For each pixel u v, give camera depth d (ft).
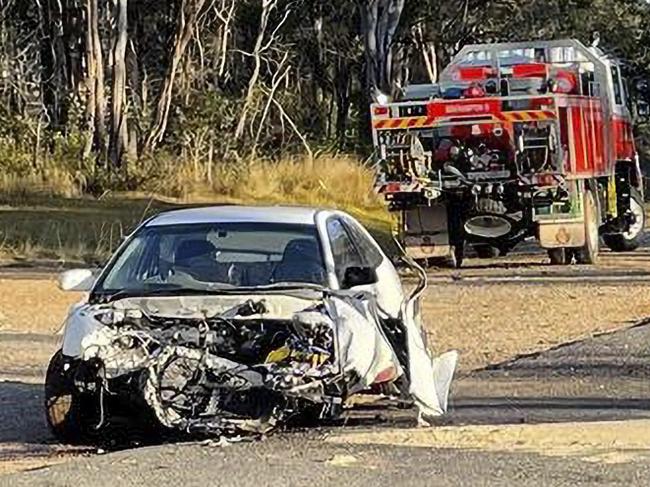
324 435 40.60
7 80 197.98
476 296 81.82
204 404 39.55
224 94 201.87
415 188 99.30
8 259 111.55
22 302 81.56
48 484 34.06
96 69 180.86
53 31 198.70
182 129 182.91
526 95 97.35
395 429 41.55
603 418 43.32
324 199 164.14
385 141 99.45
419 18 224.53
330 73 232.94
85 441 41.39
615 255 117.19
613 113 114.93
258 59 203.41
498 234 101.96
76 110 181.47
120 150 176.65
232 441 39.50
